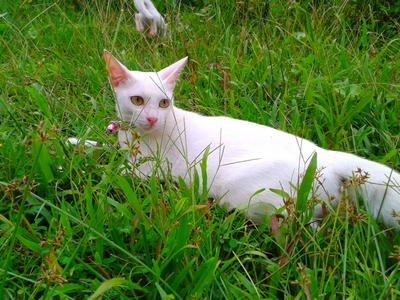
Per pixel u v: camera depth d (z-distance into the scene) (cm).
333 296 59
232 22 147
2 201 73
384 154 93
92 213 66
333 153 78
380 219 73
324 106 101
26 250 64
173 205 67
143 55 127
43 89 100
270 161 73
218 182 77
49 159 76
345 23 142
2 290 56
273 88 111
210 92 110
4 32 139
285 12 142
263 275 66
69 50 130
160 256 61
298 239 66
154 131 81
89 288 61
